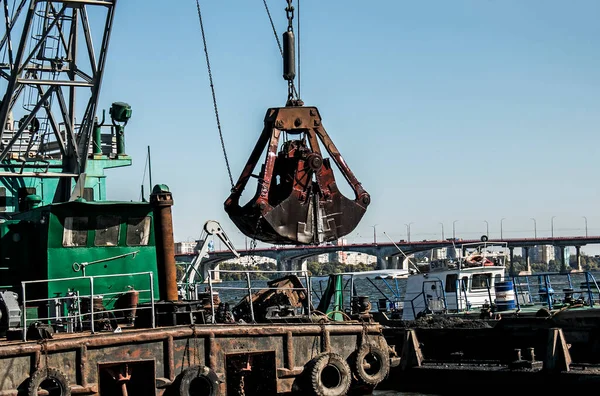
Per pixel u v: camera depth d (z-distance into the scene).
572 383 20.73
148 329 17.88
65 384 16.70
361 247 110.12
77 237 20.12
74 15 31.67
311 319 20.38
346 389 19.72
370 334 20.56
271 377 19.34
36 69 31.38
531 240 130.00
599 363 22.86
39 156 32.16
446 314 29.78
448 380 23.17
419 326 28.27
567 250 132.25
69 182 29.77
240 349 18.73
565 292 29.19
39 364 16.59
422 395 23.25
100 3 30.59
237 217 18.98
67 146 30.84
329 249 108.50
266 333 19.05
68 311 19.58
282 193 19.14
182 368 18.03
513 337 24.89
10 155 32.50
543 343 24.27
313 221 18.80
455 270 31.56
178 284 23.03
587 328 23.61
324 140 19.53
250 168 19.45
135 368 17.86
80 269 20.05
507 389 21.97
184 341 18.11
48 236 19.78
